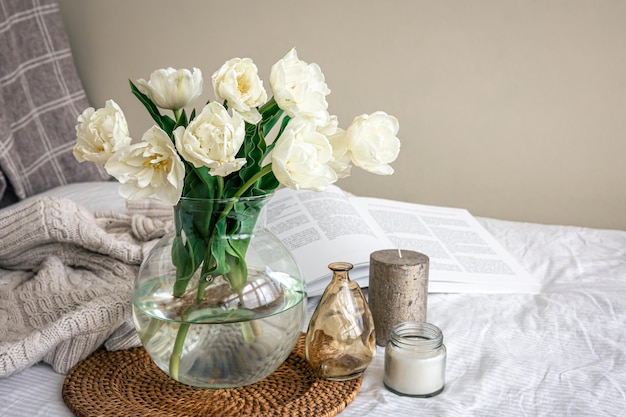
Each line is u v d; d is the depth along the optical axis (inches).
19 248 41.6
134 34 83.6
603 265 47.3
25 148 71.5
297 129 24.4
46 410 28.2
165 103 24.6
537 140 72.5
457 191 76.9
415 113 76.3
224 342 26.8
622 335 35.4
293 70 24.5
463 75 73.5
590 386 30.1
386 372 30.1
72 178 75.3
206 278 26.4
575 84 69.9
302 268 39.1
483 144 74.6
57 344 31.3
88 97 86.7
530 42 70.4
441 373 29.6
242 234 26.8
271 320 27.2
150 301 27.0
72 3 84.7
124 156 22.4
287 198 47.8
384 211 51.3
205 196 25.7
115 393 29.1
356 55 76.9
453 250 46.2
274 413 27.1
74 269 42.3
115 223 47.5
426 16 73.4
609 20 67.4
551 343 34.8
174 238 27.1
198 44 81.7
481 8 71.3
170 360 27.2
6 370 30.0
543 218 74.2
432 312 38.9
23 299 36.7
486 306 39.9
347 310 30.3
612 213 71.5
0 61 69.6
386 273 34.1
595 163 71.0
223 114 23.0
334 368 29.8
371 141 25.2
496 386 30.2
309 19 77.5
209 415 27.6
